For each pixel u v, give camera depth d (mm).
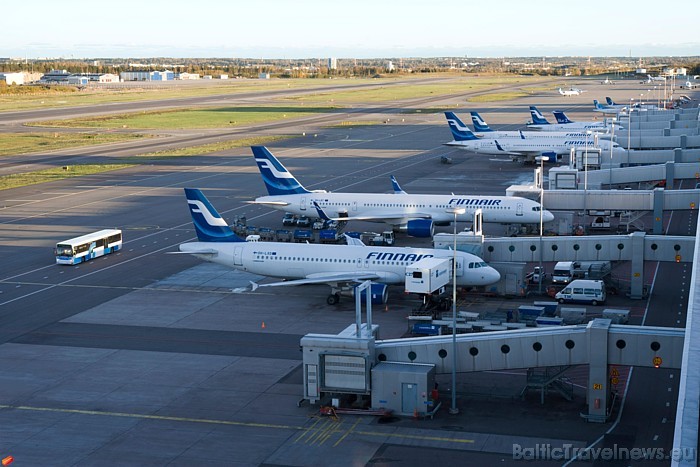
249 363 81000
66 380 76688
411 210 142750
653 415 66875
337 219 142750
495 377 76688
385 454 60719
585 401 70375
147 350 85125
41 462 59875
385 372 67938
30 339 88938
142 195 185625
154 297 105500
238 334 90125
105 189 194750
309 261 103250
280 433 64750
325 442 63000
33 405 70750
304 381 70562
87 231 147250
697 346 44500
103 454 61250
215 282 113000
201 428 65875
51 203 176125
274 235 142250
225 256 106750
